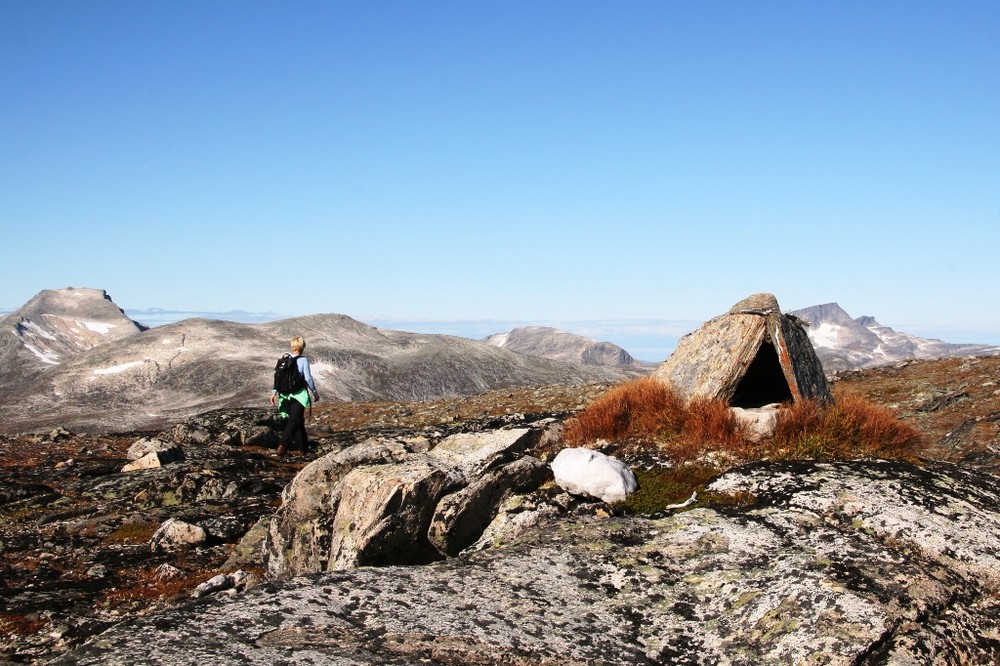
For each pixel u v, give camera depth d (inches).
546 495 378.3
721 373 477.1
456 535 366.3
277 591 252.5
